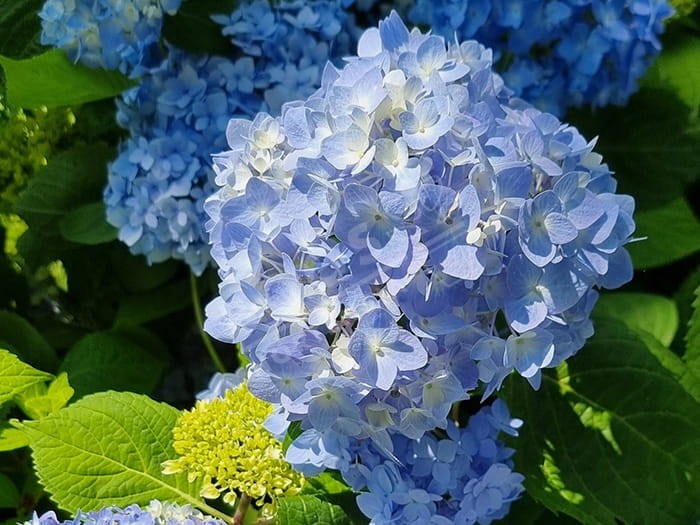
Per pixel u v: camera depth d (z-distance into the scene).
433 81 0.43
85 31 0.62
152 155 0.63
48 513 0.46
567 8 0.62
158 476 0.53
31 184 0.69
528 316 0.41
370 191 0.39
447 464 0.48
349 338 0.40
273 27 0.64
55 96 0.63
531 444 0.55
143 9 0.62
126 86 0.64
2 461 0.62
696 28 0.77
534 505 0.58
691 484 0.53
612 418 0.55
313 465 0.45
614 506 0.53
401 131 0.42
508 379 0.57
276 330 0.41
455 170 0.41
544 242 0.41
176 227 0.63
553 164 0.42
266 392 0.42
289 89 0.63
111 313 0.76
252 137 0.46
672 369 0.56
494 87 0.50
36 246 0.71
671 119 0.70
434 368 0.41
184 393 0.77
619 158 0.71
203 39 0.65
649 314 0.63
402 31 0.47
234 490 0.55
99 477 0.52
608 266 0.45
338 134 0.41
